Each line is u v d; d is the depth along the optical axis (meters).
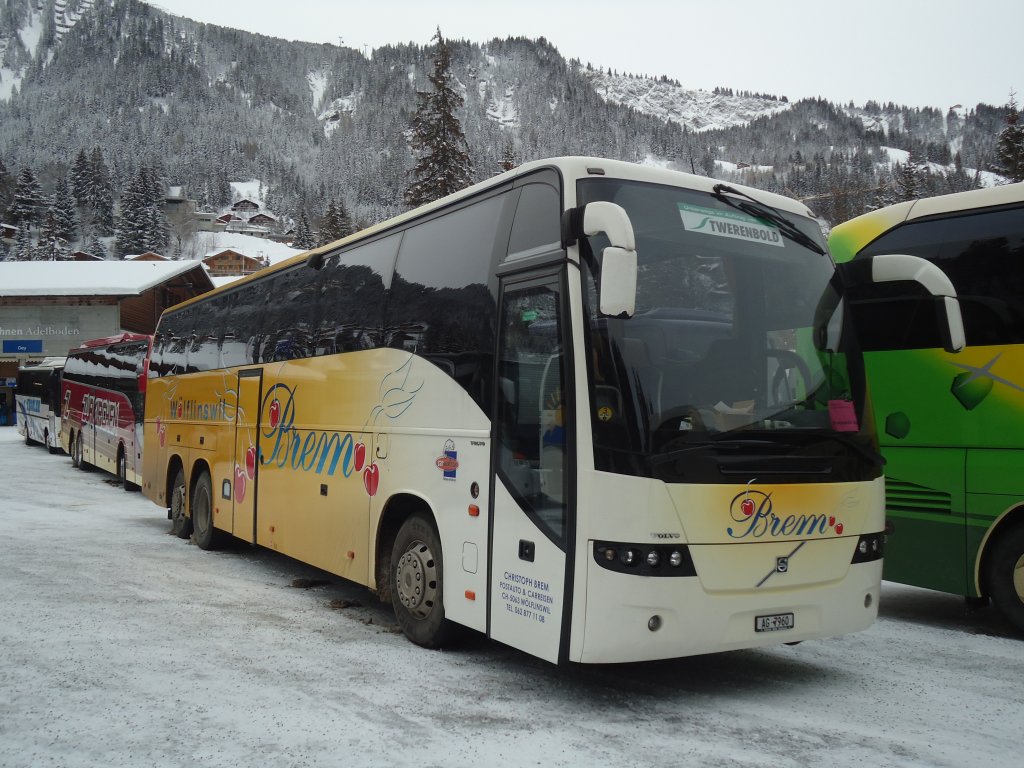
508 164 35.09
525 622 5.04
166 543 11.66
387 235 7.34
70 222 142.50
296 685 5.39
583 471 4.67
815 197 21.42
